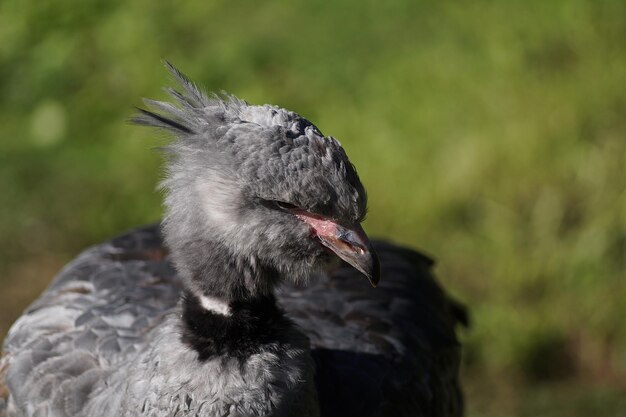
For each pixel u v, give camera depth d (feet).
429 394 22.65
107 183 39.22
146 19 43.68
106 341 21.34
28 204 38.88
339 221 17.74
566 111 36.58
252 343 18.03
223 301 18.11
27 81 43.16
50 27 44.45
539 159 35.91
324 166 17.48
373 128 37.88
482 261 34.94
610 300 33.86
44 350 21.93
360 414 20.77
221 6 43.93
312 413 18.58
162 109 18.56
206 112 18.11
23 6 44.93
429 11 41.16
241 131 17.69
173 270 24.00
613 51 38.14
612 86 37.09
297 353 18.34
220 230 17.87
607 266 34.24
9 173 39.88
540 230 34.99
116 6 44.68
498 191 35.81
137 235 25.61
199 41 42.86
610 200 35.04
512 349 33.42
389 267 25.39
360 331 22.58
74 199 38.93
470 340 33.68
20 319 23.80
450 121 37.37
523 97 37.19
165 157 18.76
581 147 35.96
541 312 33.96
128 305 22.44
